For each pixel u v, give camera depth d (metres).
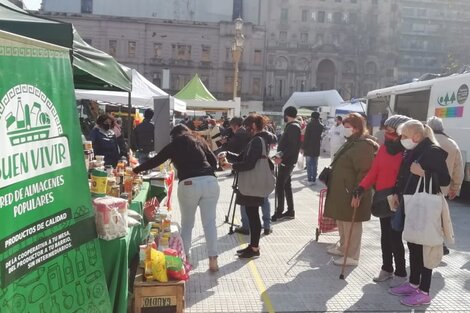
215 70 68.19
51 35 3.33
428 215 4.11
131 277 3.85
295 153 7.58
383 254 4.91
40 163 2.50
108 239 3.21
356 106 23.53
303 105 31.48
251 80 70.12
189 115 29.86
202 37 67.56
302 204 9.28
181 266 3.82
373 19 74.62
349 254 5.43
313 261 5.54
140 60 66.56
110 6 74.75
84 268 2.84
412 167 4.18
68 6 74.38
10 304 2.18
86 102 14.16
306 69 72.56
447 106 10.47
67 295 2.63
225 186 11.47
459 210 9.41
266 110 70.31
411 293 4.42
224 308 4.12
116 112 15.10
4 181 2.19
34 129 2.47
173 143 4.88
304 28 72.88
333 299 4.40
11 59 2.31
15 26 3.28
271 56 71.31
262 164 5.46
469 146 9.66
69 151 2.83
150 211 5.16
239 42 23.03
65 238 2.68
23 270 2.29
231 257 5.63
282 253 5.84
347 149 5.27
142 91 11.36
